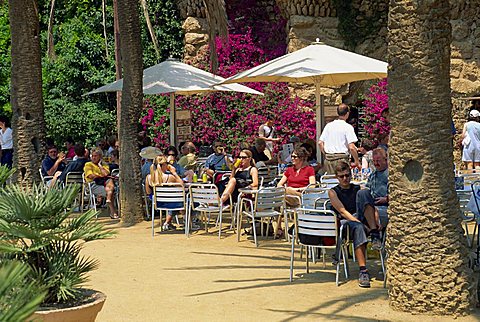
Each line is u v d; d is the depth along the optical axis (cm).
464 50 1939
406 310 632
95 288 749
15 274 290
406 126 630
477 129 1555
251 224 1136
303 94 2019
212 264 860
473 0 1936
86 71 2192
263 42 2191
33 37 1404
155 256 916
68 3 2253
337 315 630
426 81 623
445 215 625
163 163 1126
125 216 1209
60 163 1425
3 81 2248
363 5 2017
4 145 1583
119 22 1219
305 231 769
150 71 1434
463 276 625
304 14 2012
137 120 1226
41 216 511
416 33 620
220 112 2044
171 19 2178
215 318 630
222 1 1137
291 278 767
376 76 1294
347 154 1149
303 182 1049
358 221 753
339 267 814
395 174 640
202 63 2125
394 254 642
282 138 1991
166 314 645
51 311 474
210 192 1046
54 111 2142
